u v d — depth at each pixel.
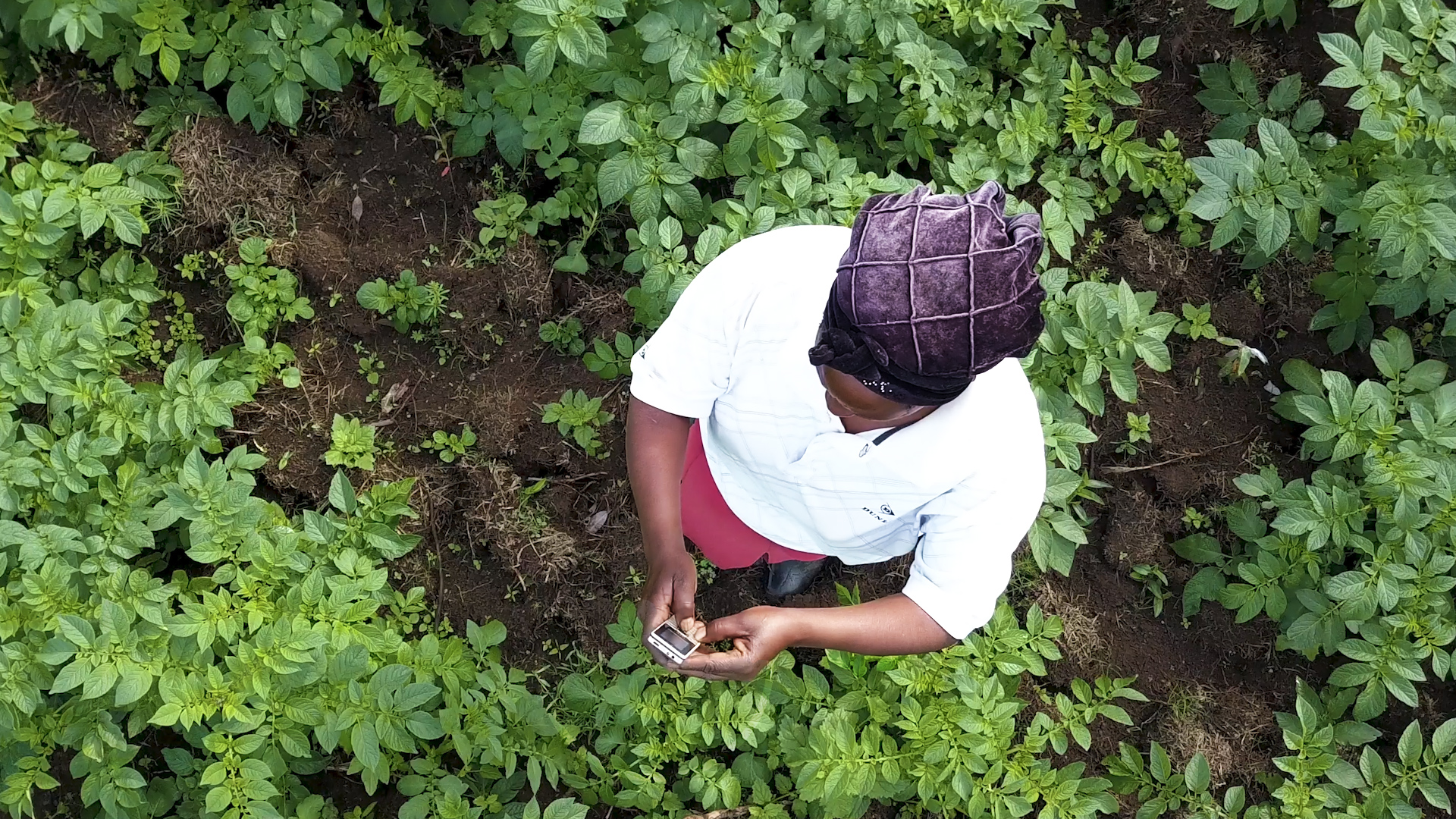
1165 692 3.96
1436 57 3.90
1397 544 3.64
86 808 3.43
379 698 3.15
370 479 3.78
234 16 3.76
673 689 3.51
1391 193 3.60
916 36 3.74
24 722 3.21
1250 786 3.91
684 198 3.64
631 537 3.84
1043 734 3.70
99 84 3.76
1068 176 3.99
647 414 2.37
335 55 3.78
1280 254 4.12
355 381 3.88
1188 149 4.21
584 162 3.90
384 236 3.92
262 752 3.21
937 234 1.55
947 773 3.43
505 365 3.92
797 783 3.43
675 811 3.55
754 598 3.89
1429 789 3.63
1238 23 3.98
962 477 2.03
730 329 2.07
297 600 3.31
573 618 3.81
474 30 3.81
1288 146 3.75
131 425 3.43
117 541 3.29
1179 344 4.13
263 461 3.51
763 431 2.23
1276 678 3.97
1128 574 4.03
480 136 3.89
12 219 3.46
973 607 2.23
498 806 3.47
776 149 3.60
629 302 3.74
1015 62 4.09
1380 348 3.84
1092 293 3.67
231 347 3.82
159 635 3.16
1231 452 4.05
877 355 1.62
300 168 3.92
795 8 3.86
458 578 3.83
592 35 3.45
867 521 2.34
